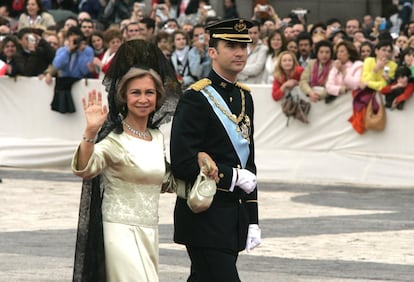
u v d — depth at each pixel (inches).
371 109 1423.5
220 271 597.6
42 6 1820.9
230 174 594.9
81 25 1615.4
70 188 1338.6
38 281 789.2
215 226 597.3
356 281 804.0
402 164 1422.2
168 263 863.1
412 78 1406.3
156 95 577.0
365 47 1466.5
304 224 1079.0
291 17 1856.5
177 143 593.3
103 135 566.9
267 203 1237.1
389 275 828.6
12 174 1488.7
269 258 895.1
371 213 1165.1
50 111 1565.0
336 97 1441.9
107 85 575.8
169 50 1510.8
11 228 1034.1
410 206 1227.2
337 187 1395.2
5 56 1587.1
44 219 1091.3
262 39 1643.7
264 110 1478.8
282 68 1456.7
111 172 566.9
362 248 945.5
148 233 569.6
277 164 1472.7
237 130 605.0
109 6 1989.4
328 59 1441.9
